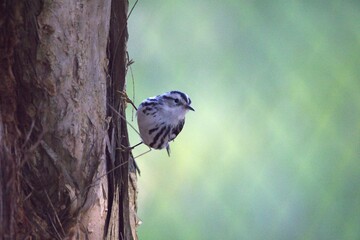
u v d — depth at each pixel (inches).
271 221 486.9
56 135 262.7
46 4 258.5
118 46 300.4
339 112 506.3
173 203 476.1
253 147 496.1
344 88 509.4
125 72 304.3
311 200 496.4
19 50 259.0
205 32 519.5
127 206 297.4
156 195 476.4
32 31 259.0
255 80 513.0
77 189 265.7
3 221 247.8
